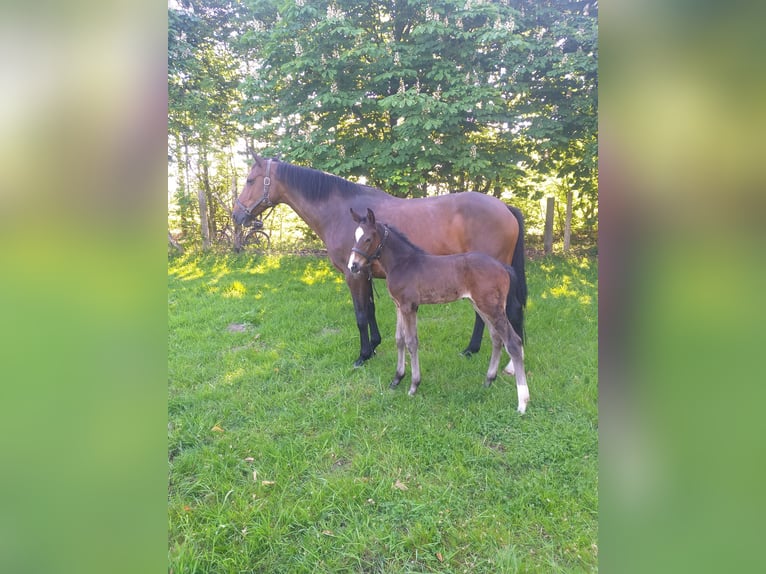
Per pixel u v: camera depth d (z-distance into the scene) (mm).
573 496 1940
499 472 2143
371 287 3564
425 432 2482
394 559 1680
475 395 2877
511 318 3066
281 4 6039
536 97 6438
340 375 3242
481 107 5387
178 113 8164
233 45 7156
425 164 5492
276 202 3721
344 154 6000
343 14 5715
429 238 3359
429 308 4934
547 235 7918
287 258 7949
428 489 2006
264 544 1745
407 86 6137
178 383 3127
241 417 2695
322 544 1743
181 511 1907
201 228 9320
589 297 5090
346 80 5980
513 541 1730
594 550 1634
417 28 5281
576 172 7191
